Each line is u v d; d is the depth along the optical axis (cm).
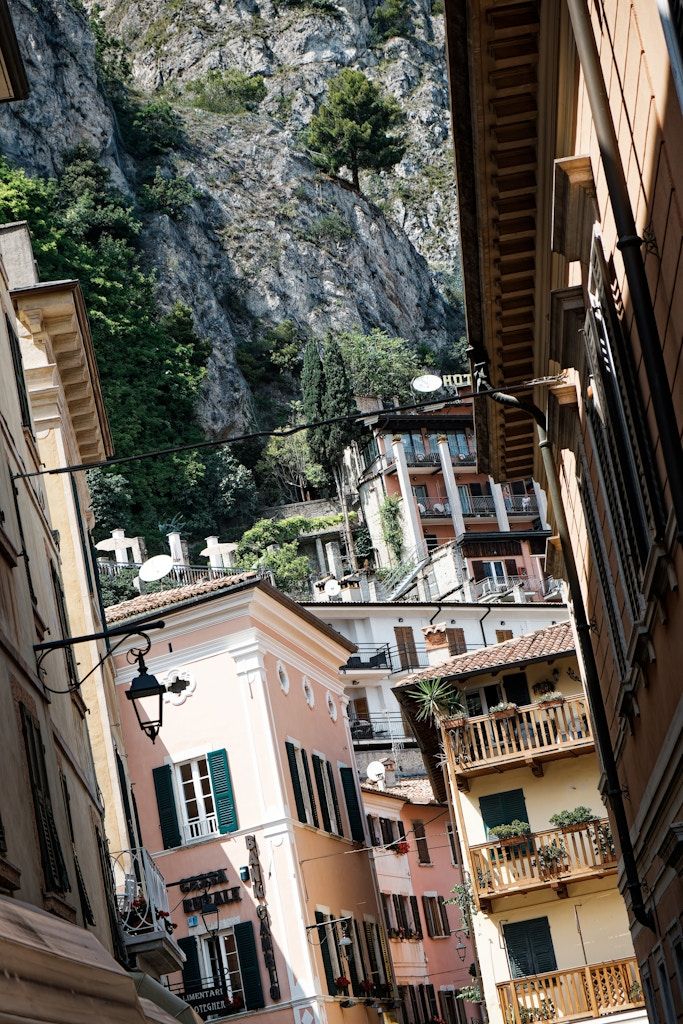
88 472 10156
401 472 10250
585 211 1189
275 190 14712
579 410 1511
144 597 4066
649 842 1471
